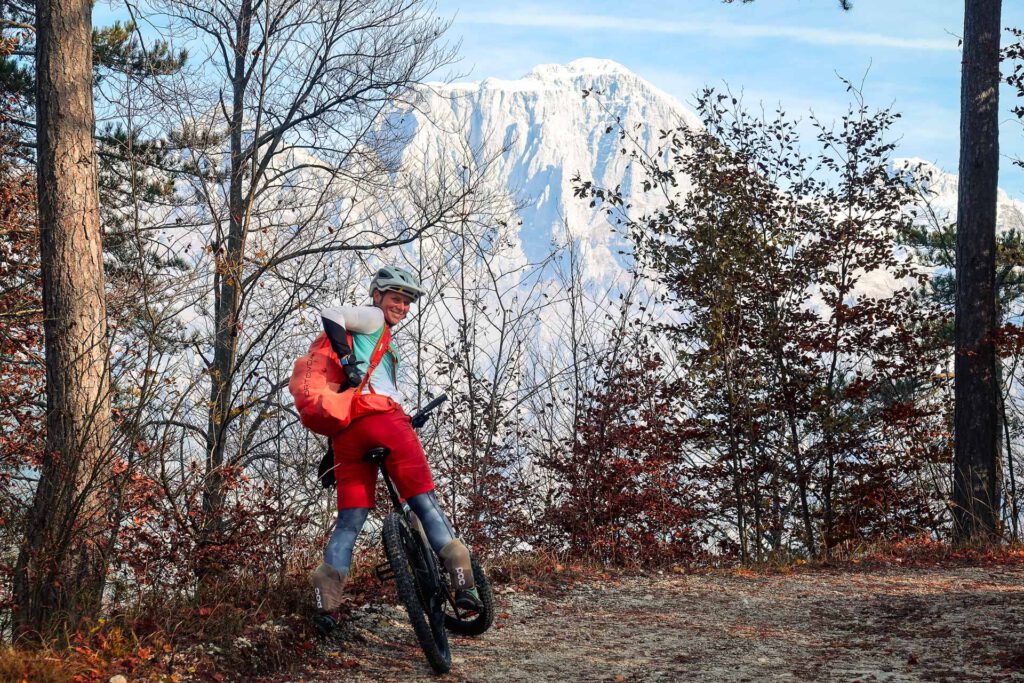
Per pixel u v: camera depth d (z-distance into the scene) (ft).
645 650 16.12
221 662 13.60
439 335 38.24
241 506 19.35
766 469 41.19
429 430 37.68
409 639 16.08
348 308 14.29
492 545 33.37
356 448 14.48
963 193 38.32
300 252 36.63
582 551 33.91
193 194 35.76
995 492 37.19
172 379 18.43
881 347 42.78
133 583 17.33
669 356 42.27
